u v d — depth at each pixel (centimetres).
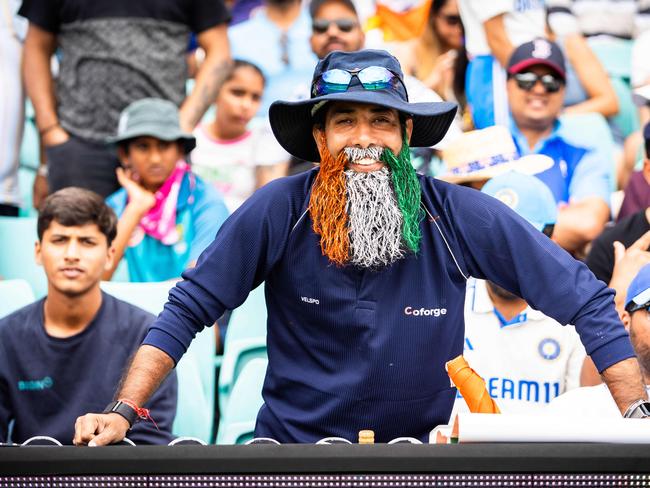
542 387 683
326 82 461
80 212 683
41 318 690
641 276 617
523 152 874
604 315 440
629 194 824
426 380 467
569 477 355
